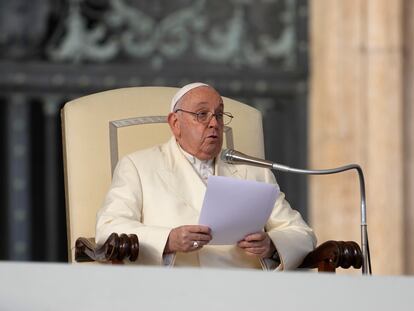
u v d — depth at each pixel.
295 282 7.80
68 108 16.73
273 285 7.75
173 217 15.58
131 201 15.58
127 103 17.02
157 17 26.92
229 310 7.36
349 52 25.25
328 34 25.47
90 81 26.75
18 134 26.67
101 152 16.62
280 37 26.84
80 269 8.09
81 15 26.86
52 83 26.72
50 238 26.75
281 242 15.24
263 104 26.88
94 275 7.94
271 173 16.78
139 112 17.00
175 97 15.86
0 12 26.69
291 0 26.84
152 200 15.70
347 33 25.27
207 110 15.65
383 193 24.80
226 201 14.13
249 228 14.56
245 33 26.86
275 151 26.81
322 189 25.20
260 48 26.88
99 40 26.86
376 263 24.64
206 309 7.38
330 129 25.33
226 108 17.36
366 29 25.12
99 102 16.91
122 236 14.35
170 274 7.95
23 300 7.55
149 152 16.17
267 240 14.77
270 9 26.88
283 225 15.97
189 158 16.03
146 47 26.88
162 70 26.84
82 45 26.78
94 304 7.46
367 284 7.78
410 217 24.86
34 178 26.73
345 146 25.20
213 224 14.34
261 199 14.21
